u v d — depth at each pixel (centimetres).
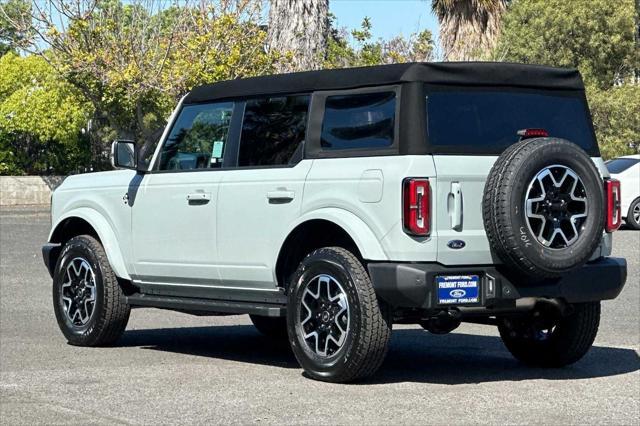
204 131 1028
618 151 4072
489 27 3738
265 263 945
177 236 1030
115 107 3341
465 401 812
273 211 937
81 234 1176
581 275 887
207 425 730
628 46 4272
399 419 747
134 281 1084
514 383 894
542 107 920
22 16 2847
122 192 1090
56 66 3105
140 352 1075
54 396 829
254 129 979
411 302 835
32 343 1137
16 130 4622
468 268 853
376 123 880
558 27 4212
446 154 857
